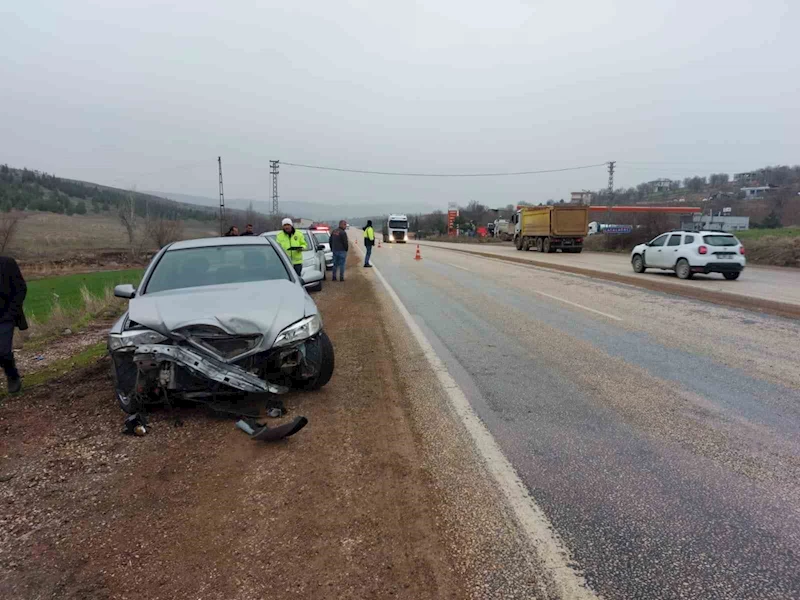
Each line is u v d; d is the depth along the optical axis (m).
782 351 6.91
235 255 6.12
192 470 3.64
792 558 2.65
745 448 3.94
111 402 5.11
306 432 4.20
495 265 23.11
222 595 2.40
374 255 33.47
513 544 2.77
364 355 6.61
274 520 3.00
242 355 4.38
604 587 2.45
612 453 3.86
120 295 5.35
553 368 6.12
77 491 3.40
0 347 5.36
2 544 2.84
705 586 2.45
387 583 2.47
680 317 9.45
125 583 2.50
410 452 3.85
